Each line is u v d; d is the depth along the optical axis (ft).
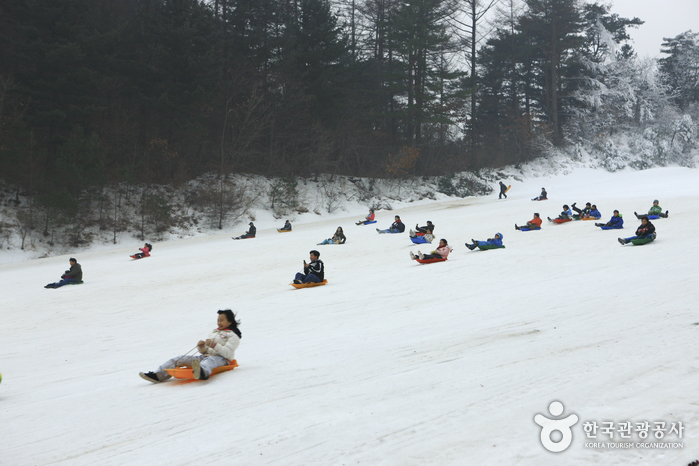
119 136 150.61
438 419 13.52
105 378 22.02
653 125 232.94
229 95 170.50
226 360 21.16
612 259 45.83
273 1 194.39
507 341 21.98
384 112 201.36
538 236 70.59
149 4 193.06
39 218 124.06
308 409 15.05
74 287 60.34
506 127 225.97
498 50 234.17
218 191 148.77
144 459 12.39
